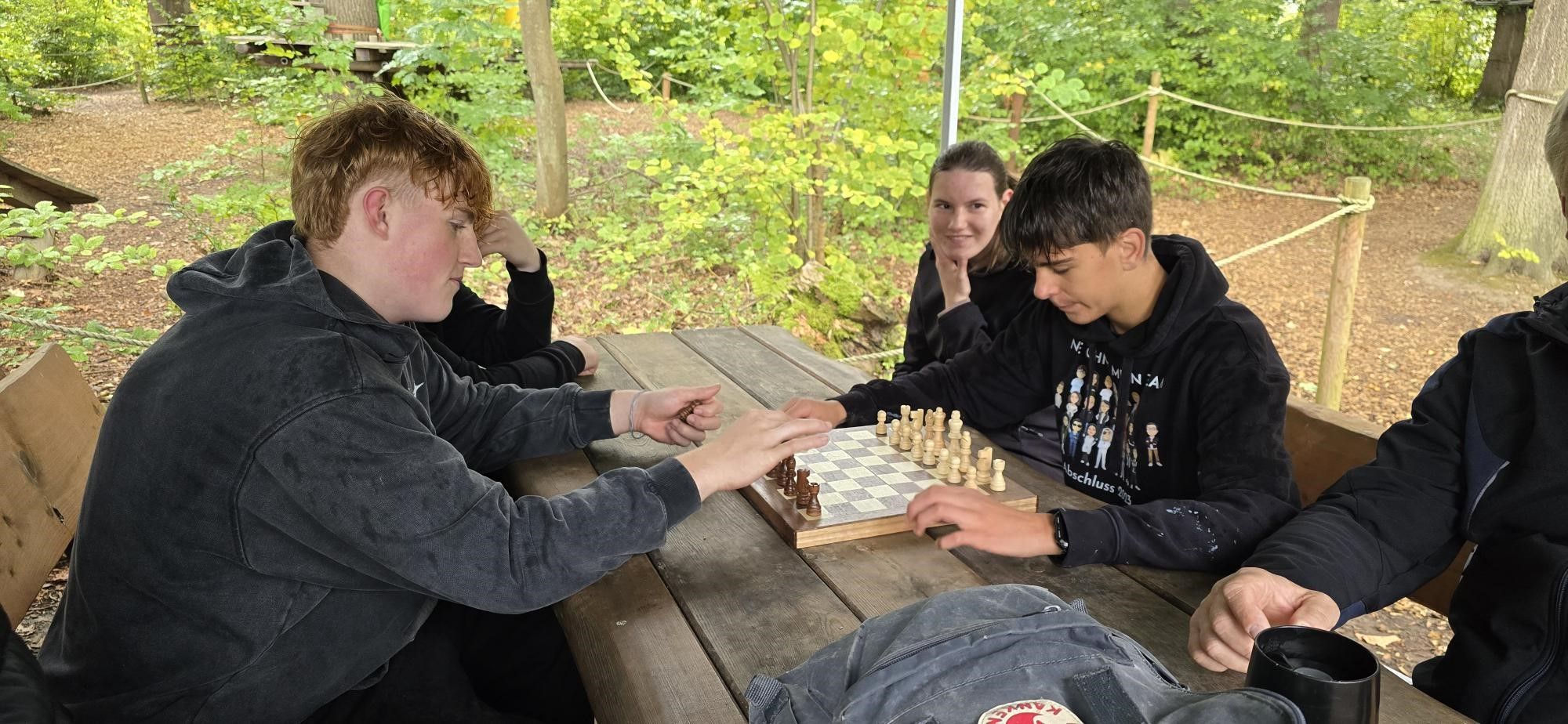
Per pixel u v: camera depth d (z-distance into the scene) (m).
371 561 1.29
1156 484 1.87
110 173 7.62
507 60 9.10
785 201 6.73
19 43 10.00
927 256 2.97
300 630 1.35
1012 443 2.33
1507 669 1.34
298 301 1.31
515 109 7.26
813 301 5.43
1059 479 2.26
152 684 1.34
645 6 6.49
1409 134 9.23
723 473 1.49
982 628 0.90
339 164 1.31
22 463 1.75
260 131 8.52
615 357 2.79
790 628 1.33
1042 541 1.50
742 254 6.70
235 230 5.82
